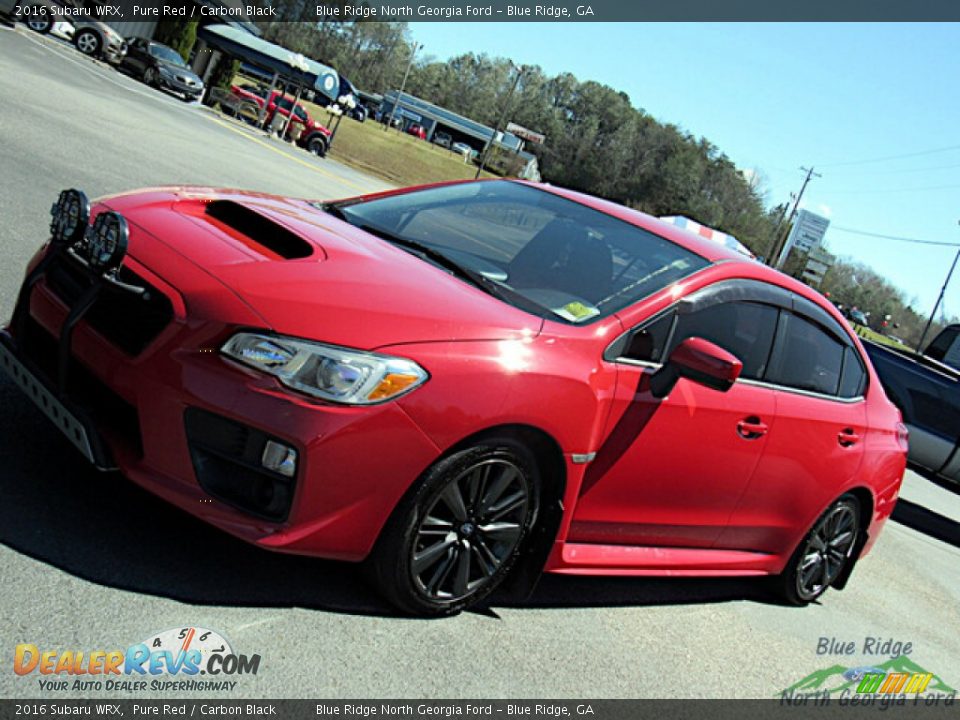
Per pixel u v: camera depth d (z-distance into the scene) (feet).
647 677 10.96
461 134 328.08
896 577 20.57
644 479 11.33
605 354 10.43
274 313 8.55
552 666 10.27
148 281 8.79
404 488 8.91
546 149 415.44
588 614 12.13
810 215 166.81
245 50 108.78
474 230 12.31
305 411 8.27
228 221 10.75
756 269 12.91
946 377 33.14
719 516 12.92
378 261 10.12
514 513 10.18
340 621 9.29
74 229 9.51
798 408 13.25
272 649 8.43
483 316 9.60
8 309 14.61
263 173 49.49
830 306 14.44
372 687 8.45
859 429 14.84
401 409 8.57
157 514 9.96
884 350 34.58
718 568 13.43
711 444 11.79
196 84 98.78
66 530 9.00
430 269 10.55
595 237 12.32
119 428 8.92
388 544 9.18
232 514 8.52
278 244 10.15
